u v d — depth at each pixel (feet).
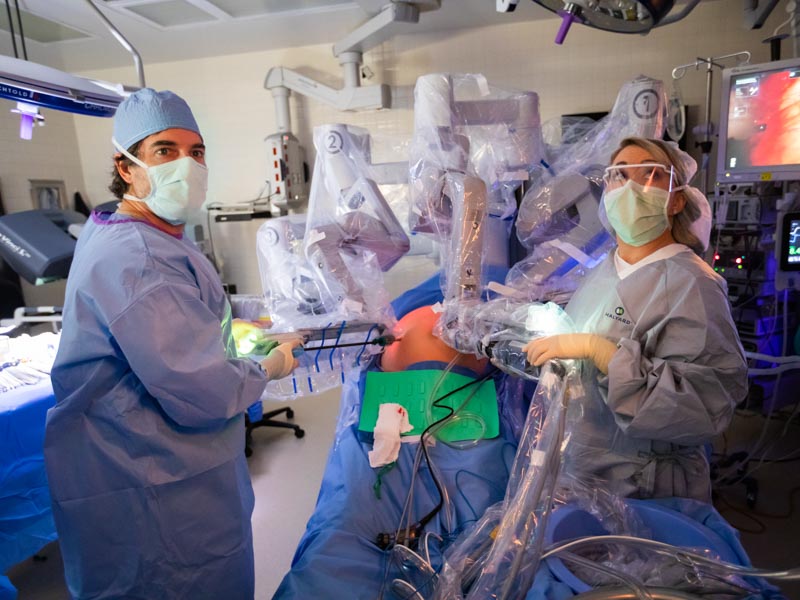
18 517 5.70
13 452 5.59
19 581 6.56
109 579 3.67
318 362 4.92
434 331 5.02
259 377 3.80
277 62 14.23
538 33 12.91
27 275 8.62
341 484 4.23
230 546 3.88
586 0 3.88
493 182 5.58
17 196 13.87
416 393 4.75
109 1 10.34
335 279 5.14
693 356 3.51
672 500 3.69
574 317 4.42
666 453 3.92
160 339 3.30
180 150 4.01
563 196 5.38
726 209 9.19
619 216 3.99
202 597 3.79
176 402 3.38
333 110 14.16
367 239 5.35
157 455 3.59
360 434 4.65
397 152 7.22
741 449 8.80
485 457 4.20
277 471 8.95
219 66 14.55
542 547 2.74
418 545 3.44
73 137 15.58
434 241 6.05
